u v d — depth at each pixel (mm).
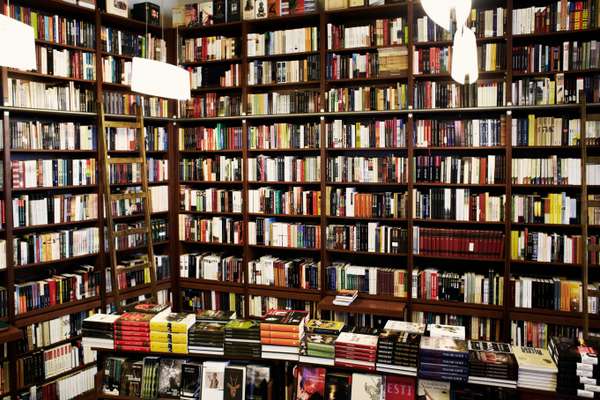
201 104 5836
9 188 4359
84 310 4953
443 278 4988
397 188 5488
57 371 4727
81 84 5117
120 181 5348
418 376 2854
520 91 4715
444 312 4977
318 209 5441
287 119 5727
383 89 5137
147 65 3666
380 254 5340
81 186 4977
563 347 2789
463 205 4922
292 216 5629
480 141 4867
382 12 5262
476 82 4832
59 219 4805
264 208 5633
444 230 4988
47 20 4660
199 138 5867
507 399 2809
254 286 5664
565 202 4645
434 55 4961
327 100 5332
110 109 5215
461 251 4941
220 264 5828
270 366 3111
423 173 5055
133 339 3311
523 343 4773
